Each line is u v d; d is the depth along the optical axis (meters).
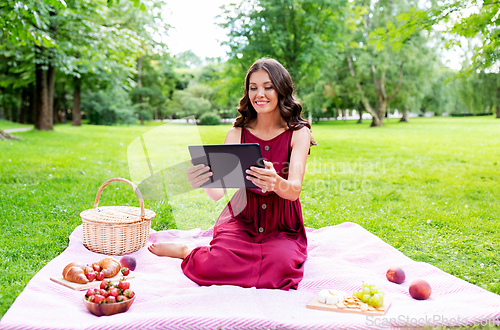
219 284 2.62
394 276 2.77
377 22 27.14
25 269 3.00
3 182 6.66
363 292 2.35
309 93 32.53
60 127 24.83
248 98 3.02
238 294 2.36
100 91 32.31
